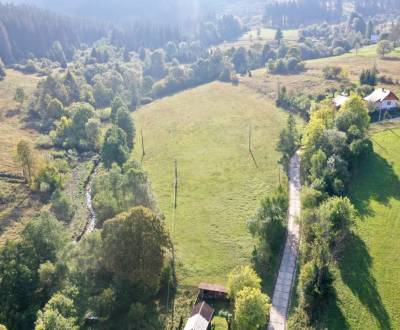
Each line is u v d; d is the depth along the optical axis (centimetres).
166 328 7100
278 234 8631
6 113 17438
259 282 7475
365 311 6769
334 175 9594
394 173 10038
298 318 6938
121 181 9831
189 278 8200
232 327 6731
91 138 14638
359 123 11269
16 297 6788
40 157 12269
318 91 16925
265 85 19275
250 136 14400
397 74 17012
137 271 7231
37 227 7506
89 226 10050
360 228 8469
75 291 6850
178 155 13612
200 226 9806
